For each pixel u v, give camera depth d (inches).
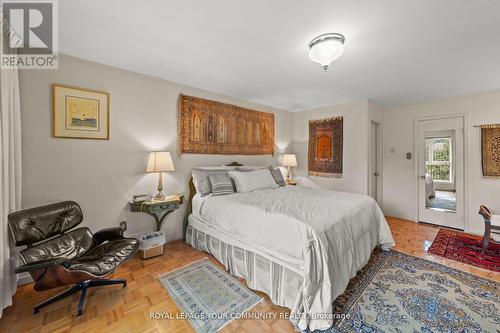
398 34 69.8
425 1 54.7
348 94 137.0
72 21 65.4
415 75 104.7
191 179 123.7
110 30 70.1
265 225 75.2
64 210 77.5
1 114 64.1
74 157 88.9
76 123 89.0
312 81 114.7
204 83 120.3
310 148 180.4
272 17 62.2
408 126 161.8
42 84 81.9
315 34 70.8
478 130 132.7
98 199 95.0
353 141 154.6
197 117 126.6
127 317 62.8
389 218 167.6
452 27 65.8
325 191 121.0
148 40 76.0
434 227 146.1
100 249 76.8
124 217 102.3
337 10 58.6
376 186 176.4
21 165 75.7
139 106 106.1
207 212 101.9
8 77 67.9
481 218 131.8
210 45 79.0
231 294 73.5
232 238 87.1
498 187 126.6
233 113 145.6
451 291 74.9
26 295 72.6
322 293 59.9
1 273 62.3
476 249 109.7
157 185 112.9
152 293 73.8
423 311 65.2
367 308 66.6
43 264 54.6
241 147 151.3
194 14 61.4
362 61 89.8
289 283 65.3
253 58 89.0
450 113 142.9
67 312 64.6
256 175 127.6
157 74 107.7
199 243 107.4
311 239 62.4
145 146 108.4
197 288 76.7
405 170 163.6
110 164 98.0
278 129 180.7
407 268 90.3
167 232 116.7
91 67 92.6
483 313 64.4
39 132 81.3
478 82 114.2
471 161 135.1
